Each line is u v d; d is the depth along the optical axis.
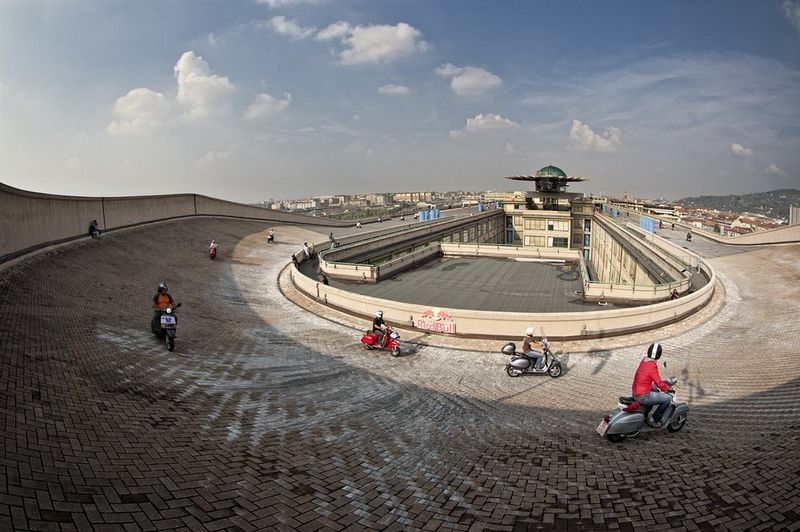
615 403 11.95
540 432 9.87
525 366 14.66
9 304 13.12
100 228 31.03
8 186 18.47
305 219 72.75
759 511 6.18
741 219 115.00
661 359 16.05
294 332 19.55
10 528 4.79
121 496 5.95
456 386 13.71
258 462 7.79
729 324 20.53
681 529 6.00
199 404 10.12
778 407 10.21
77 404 8.37
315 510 6.51
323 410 11.05
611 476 7.61
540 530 6.17
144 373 11.24
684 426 9.68
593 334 19.22
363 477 7.68
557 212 86.81
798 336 17.25
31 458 6.18
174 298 21.25
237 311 21.97
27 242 20.95
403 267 38.81
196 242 38.16
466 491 7.27
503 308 26.42
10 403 7.55
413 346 18.30
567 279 35.34
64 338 11.96
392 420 10.69
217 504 6.27
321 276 32.94
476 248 47.84
